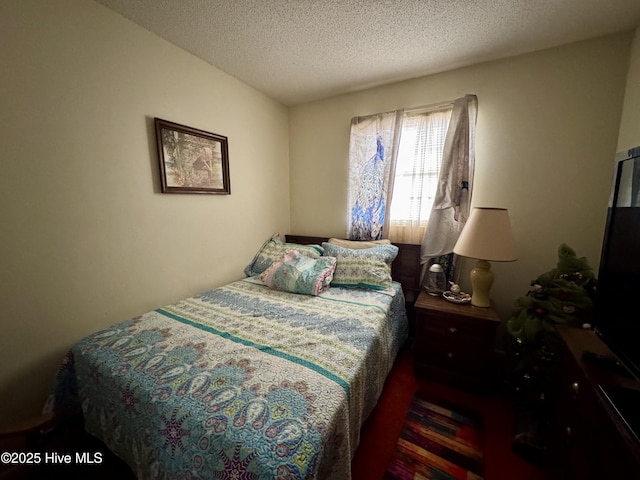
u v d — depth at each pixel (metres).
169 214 1.79
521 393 1.57
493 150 1.92
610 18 1.42
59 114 1.27
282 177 2.79
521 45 1.69
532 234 1.87
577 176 1.72
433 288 2.02
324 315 1.54
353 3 1.35
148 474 0.92
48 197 1.26
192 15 1.45
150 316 1.54
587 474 0.82
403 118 2.19
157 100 1.66
